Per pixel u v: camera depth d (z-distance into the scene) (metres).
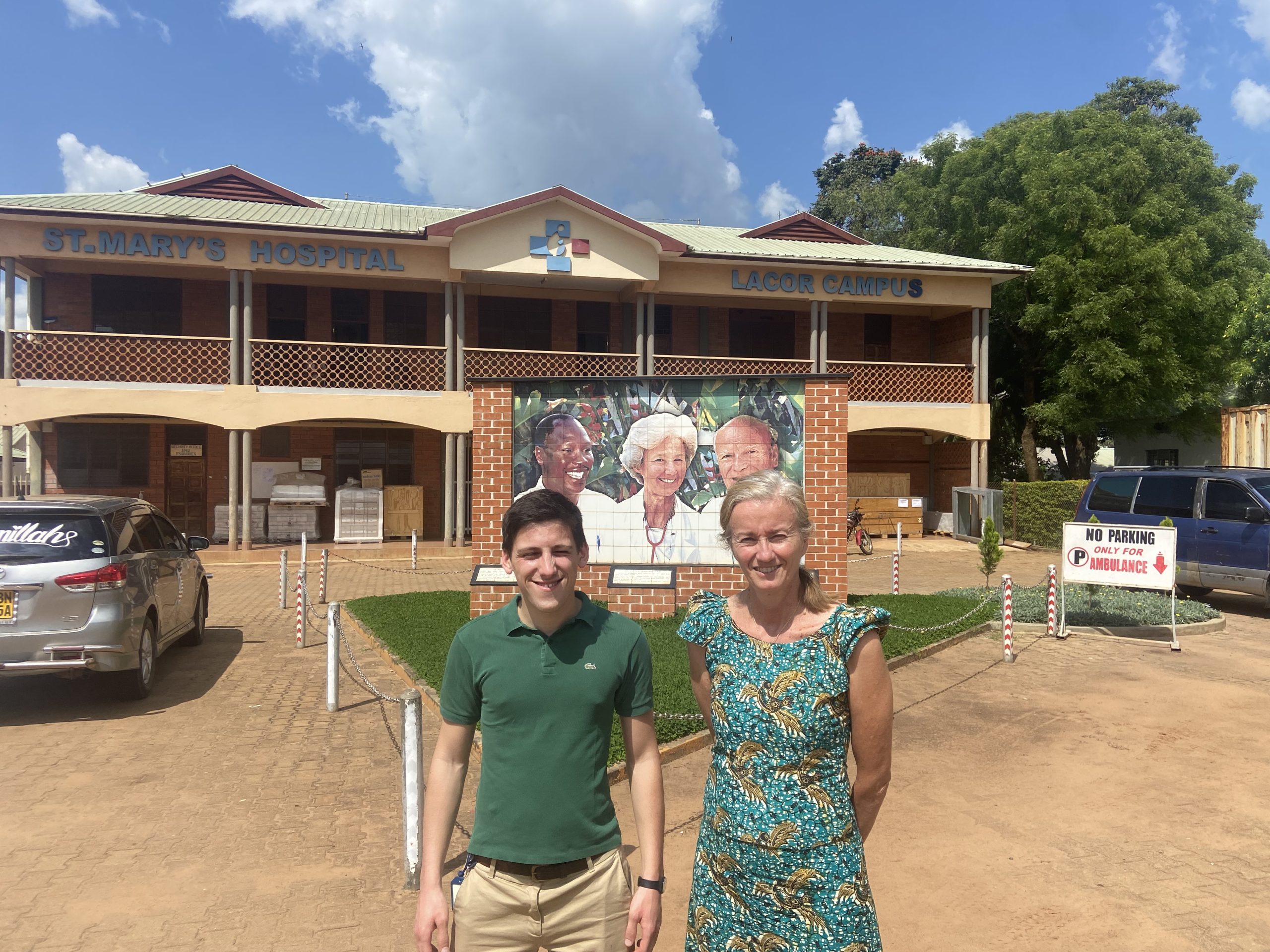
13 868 4.21
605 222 19.27
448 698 2.43
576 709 2.36
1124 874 4.14
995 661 8.42
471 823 4.80
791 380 9.81
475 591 9.67
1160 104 32.88
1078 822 4.75
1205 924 3.68
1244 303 21.73
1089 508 12.76
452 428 19.02
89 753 5.90
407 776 4.11
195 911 3.82
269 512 20.31
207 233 17.64
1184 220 23.91
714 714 2.35
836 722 2.24
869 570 16.89
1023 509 21.14
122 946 3.53
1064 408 23.38
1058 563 18.05
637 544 9.97
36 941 3.56
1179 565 11.52
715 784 2.36
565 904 2.34
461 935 2.37
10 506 6.73
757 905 2.25
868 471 24.59
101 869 4.20
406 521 21.00
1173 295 21.61
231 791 5.21
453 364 19.19
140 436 20.62
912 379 22.41
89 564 6.60
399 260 18.77
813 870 2.20
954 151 28.61
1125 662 8.38
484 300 22.11
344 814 4.88
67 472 20.28
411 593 12.47
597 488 9.96
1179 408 24.70
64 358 18.86
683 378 9.88
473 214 18.36
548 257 19.08
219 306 20.72
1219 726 6.38
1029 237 23.97
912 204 28.84
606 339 22.83
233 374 18.02
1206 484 11.45
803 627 2.32
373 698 7.28
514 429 9.97
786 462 9.84
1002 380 28.05
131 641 6.86
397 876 4.15
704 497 9.91
